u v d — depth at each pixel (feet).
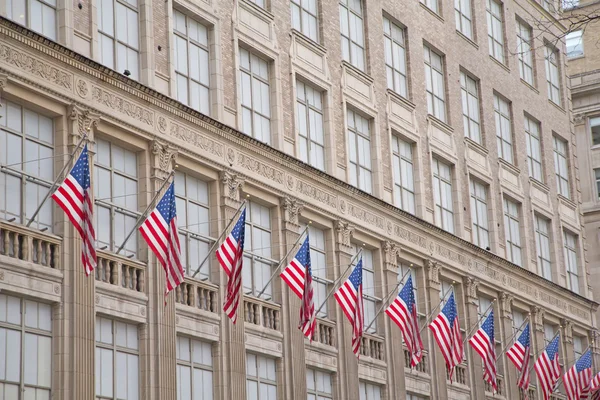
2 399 142.92
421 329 237.66
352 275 186.91
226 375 179.52
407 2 257.34
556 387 291.17
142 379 164.25
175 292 172.65
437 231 248.73
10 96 150.41
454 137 267.59
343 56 231.09
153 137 171.22
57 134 157.28
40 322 150.30
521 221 296.71
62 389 149.69
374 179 232.32
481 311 269.23
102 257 159.74
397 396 223.51
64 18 160.76
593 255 375.45
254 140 192.34
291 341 195.31
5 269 144.46
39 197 154.10
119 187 167.02
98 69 162.09
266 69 205.57
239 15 198.18
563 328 307.78
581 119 384.27
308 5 222.69
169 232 154.20
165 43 180.24
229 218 185.26
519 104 306.76
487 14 300.20
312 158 214.69
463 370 253.44
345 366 209.46
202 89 188.44
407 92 252.42
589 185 380.17
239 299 178.40
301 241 205.05
